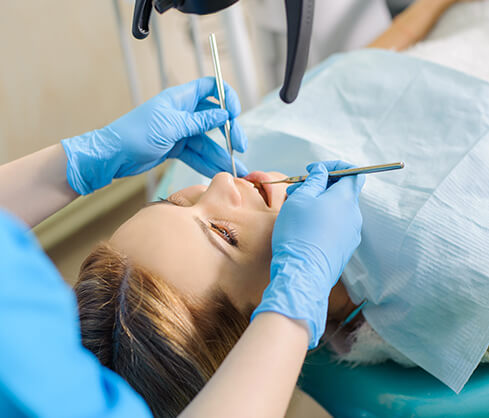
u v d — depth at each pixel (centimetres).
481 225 85
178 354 73
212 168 109
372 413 93
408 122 105
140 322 74
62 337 37
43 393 36
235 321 81
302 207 76
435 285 84
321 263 69
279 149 114
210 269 81
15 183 92
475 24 145
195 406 51
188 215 85
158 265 80
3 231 35
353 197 80
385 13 190
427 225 86
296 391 125
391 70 114
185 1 82
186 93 99
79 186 93
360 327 100
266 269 85
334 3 173
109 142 92
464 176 90
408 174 96
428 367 88
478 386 87
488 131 95
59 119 223
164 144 94
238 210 87
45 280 36
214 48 92
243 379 52
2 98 202
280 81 198
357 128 110
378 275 91
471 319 83
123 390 45
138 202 236
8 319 33
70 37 212
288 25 85
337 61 127
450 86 104
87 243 218
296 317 59
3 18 191
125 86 240
